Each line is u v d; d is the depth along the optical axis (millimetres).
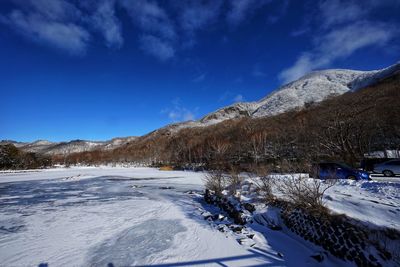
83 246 7473
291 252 6414
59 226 9711
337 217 6289
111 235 8477
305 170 15336
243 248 6832
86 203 14688
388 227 5234
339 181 10234
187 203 13906
